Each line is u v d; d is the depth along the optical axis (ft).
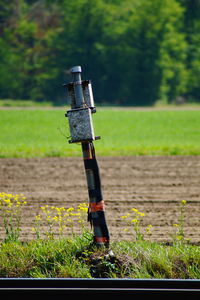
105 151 215.31
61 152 211.61
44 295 55.01
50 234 79.82
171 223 96.48
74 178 154.30
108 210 107.86
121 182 146.51
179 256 68.44
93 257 66.18
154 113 505.25
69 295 54.90
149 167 173.37
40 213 104.27
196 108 644.69
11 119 439.22
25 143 290.76
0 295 54.95
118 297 54.70
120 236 86.07
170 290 54.65
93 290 55.11
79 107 67.67
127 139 316.60
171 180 149.38
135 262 66.69
